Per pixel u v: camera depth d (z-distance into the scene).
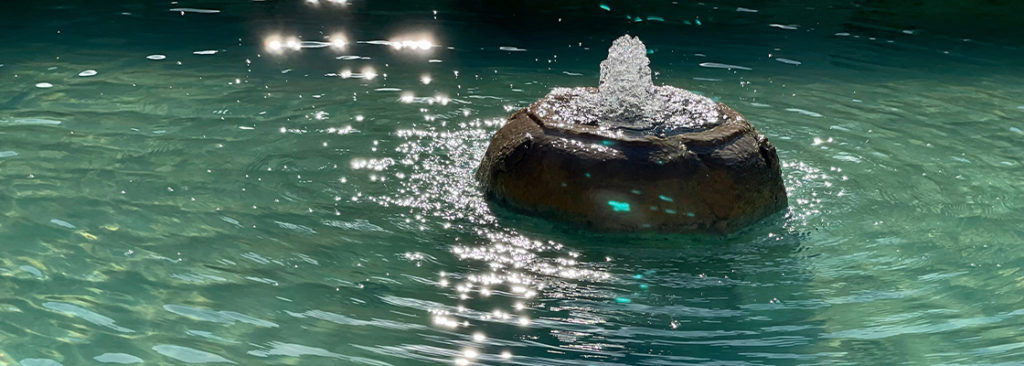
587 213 7.79
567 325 6.52
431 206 8.30
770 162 8.18
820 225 8.12
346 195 8.45
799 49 13.84
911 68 13.03
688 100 8.68
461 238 7.72
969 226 8.13
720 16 15.77
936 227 8.10
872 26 15.31
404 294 6.83
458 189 8.64
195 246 7.40
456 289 6.94
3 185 8.38
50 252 7.21
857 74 12.66
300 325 6.36
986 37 14.80
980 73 12.85
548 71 12.42
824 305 6.84
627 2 16.56
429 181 8.83
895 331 6.48
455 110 10.80
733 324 6.59
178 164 9.03
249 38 13.70
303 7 15.68
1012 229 8.06
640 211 7.71
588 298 6.89
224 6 15.59
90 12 14.91
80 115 10.30
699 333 6.46
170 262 7.14
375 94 11.31
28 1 15.41
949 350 6.22
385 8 15.78
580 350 6.21
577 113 8.43
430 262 7.31
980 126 10.68
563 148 7.90
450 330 6.39
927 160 9.62
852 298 6.94
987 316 6.66
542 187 7.94
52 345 6.00
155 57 12.62
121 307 6.49
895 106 11.32
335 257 7.32
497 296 6.87
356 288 6.88
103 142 9.52
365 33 14.17
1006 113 11.16
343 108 10.77
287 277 7.00
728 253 7.60
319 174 8.90
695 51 13.56
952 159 9.66
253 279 6.94
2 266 6.96
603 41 14.07
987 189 8.92
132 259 7.16
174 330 6.23
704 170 7.77
